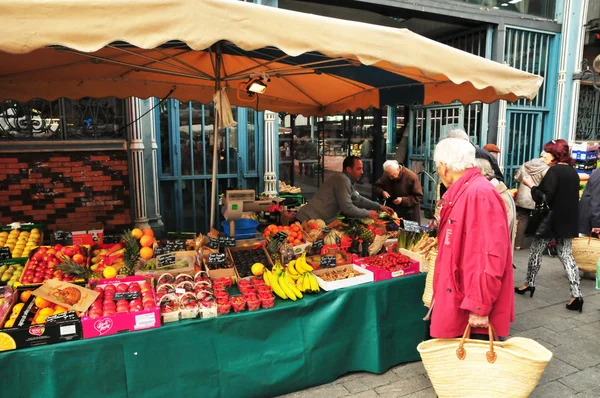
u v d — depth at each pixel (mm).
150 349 2562
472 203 2311
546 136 9195
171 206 7141
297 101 6035
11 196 6039
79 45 2008
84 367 2422
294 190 8117
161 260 3088
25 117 6008
